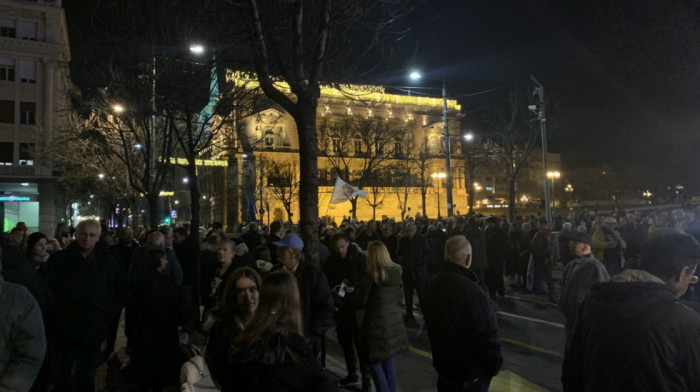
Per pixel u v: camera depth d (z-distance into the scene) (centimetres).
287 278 229
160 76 891
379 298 463
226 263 520
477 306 317
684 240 215
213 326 331
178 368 511
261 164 4947
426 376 578
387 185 5553
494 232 1174
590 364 214
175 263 687
